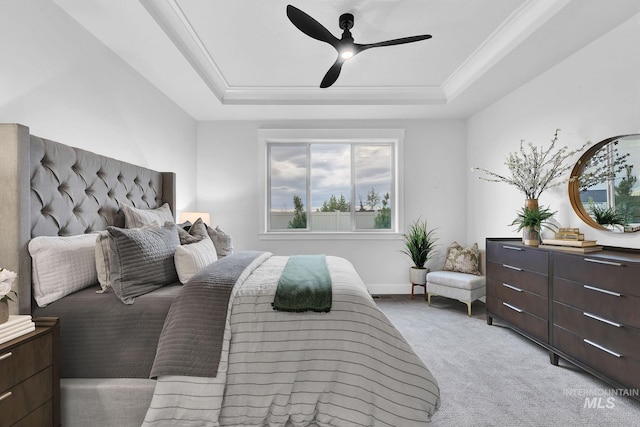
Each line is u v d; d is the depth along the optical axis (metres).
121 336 1.43
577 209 2.48
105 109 2.31
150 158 2.96
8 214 1.35
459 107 3.74
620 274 1.74
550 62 2.63
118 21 2.03
